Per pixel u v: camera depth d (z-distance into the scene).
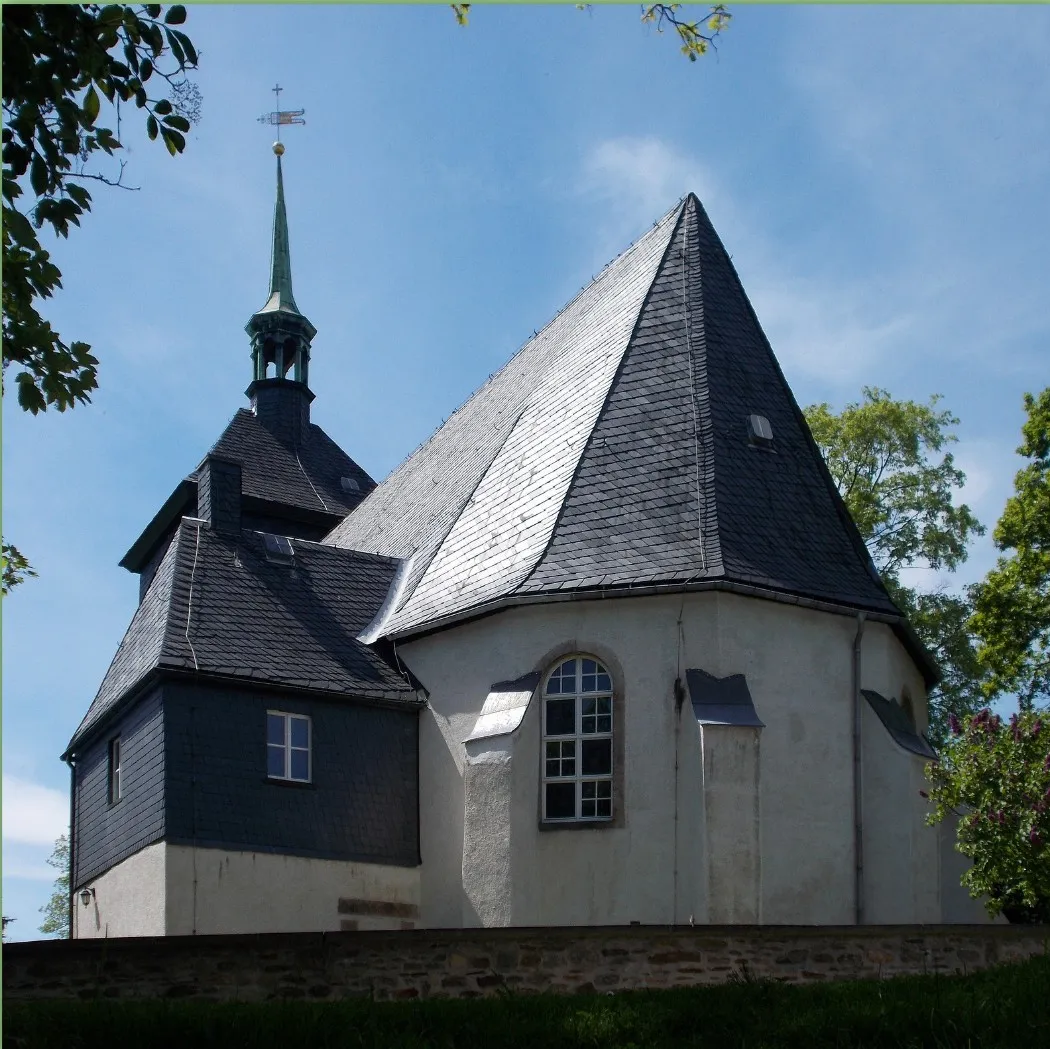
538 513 25.61
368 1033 15.29
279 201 51.34
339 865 23.42
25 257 14.79
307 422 48.09
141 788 23.31
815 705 23.58
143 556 40.53
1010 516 30.81
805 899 22.69
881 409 37.69
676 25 16.92
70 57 14.57
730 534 24.05
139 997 16.64
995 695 31.16
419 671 25.45
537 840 22.98
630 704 23.14
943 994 16.44
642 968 17.91
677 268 28.61
